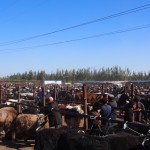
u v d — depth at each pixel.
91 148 7.04
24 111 15.45
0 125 14.36
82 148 7.18
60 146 7.71
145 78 153.25
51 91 35.22
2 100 21.34
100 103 14.02
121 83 68.69
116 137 6.94
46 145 7.98
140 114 14.62
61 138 7.73
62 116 15.09
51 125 13.28
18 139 13.74
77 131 8.41
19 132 13.50
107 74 163.38
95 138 7.11
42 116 13.30
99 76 164.00
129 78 159.00
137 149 6.79
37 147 8.14
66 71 154.88
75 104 17.89
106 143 6.91
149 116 16.14
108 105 12.59
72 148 7.37
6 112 14.27
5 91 33.81
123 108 12.65
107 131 8.74
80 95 24.20
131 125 8.55
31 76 144.25
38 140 8.14
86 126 13.16
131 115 11.89
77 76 159.38
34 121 13.26
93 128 9.95
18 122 13.46
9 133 14.16
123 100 20.39
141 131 8.42
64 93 29.69
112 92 33.56
